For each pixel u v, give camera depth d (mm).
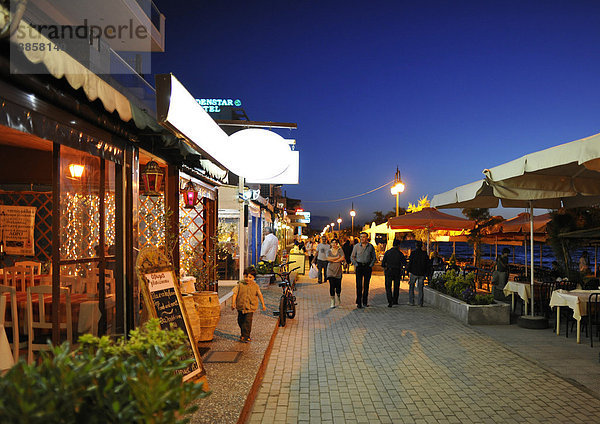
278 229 30234
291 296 10852
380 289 17875
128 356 2486
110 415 2008
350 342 8469
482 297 10773
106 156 5234
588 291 9430
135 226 5992
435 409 5148
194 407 2219
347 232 61938
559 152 6355
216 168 9883
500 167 7836
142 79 10883
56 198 4641
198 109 5910
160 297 4926
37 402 1802
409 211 32844
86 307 5656
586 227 14195
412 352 7719
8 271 7043
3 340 4984
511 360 7199
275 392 5695
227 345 7270
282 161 10320
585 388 5859
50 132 4070
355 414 5000
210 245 10711
